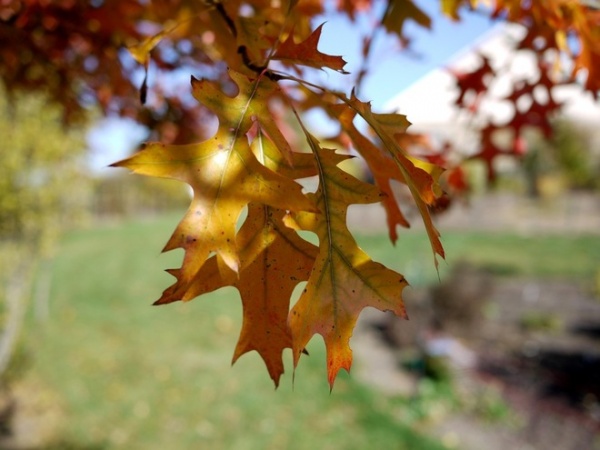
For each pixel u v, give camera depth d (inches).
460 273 427.8
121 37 63.9
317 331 26.6
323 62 28.7
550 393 284.0
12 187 263.1
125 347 329.4
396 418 243.9
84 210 360.8
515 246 729.6
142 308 415.8
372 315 421.4
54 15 61.2
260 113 27.1
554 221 923.4
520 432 240.2
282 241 28.1
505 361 329.4
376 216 957.2
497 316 423.2
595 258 657.0
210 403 253.9
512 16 47.1
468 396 273.0
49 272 515.2
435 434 234.5
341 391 266.7
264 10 42.2
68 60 73.2
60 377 283.3
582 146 1042.7
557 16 45.1
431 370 295.1
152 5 49.5
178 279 23.6
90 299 439.5
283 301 28.0
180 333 356.8
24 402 254.7
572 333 388.2
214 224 24.5
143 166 24.4
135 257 623.5
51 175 283.0
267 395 261.4
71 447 217.2
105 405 253.3
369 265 27.4
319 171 28.0
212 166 25.4
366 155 34.7
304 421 235.9
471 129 84.0
